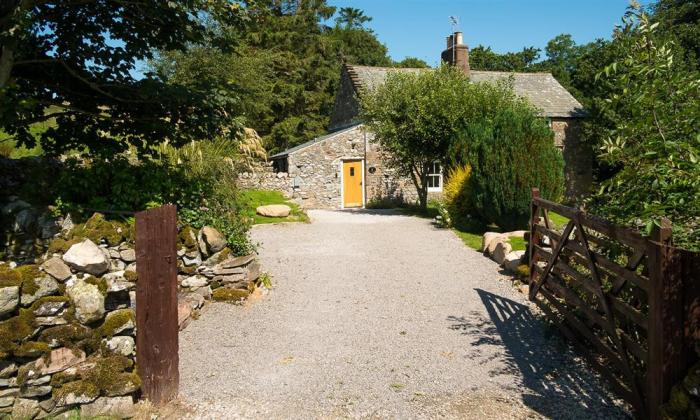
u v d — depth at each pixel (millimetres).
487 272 8570
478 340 5590
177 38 6895
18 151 9242
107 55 6684
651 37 3949
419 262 9336
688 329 3381
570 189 21938
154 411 3994
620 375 4438
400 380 4617
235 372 4801
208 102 6609
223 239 7008
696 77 3717
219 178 9852
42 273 3861
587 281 4883
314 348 5406
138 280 4008
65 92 7047
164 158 7910
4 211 5719
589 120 21453
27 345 3641
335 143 20000
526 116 11984
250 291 7078
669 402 3361
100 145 7133
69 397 3746
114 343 3945
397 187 20859
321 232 12484
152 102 6629
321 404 4176
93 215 5684
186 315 6078
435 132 14781
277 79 29531
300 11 34438
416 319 6309
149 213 4020
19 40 5793
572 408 4051
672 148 3434
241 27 6637
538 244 6816
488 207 12000
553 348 5312
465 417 3943
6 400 3643
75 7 6426
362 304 6922
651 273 3527
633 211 3973
